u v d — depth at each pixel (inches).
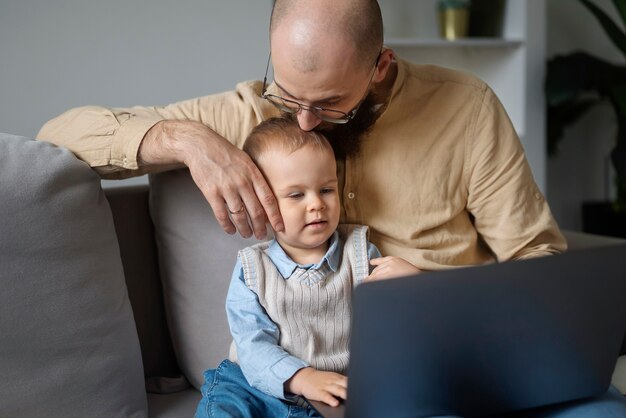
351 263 51.4
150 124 52.2
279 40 46.2
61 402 48.1
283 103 49.9
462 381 38.9
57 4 94.8
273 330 49.1
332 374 45.1
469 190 57.1
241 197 48.9
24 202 47.1
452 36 116.3
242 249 54.2
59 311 48.2
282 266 50.2
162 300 60.3
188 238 56.4
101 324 50.1
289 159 48.7
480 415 41.0
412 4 122.5
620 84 116.2
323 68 45.4
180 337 57.5
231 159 48.8
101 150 52.6
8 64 93.6
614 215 129.8
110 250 52.1
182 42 102.3
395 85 54.5
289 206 49.1
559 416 43.8
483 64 121.4
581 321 40.6
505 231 57.1
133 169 52.7
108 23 97.9
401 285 34.9
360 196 55.4
